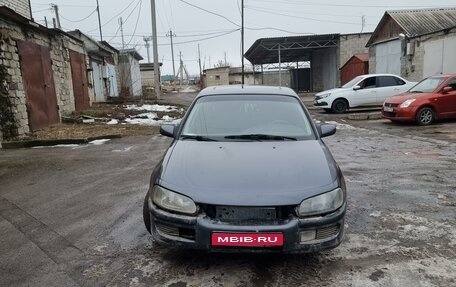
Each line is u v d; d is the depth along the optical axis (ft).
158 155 23.43
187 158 10.12
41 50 34.17
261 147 10.84
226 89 14.40
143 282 8.77
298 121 12.62
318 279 8.83
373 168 19.16
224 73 156.76
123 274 9.14
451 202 13.94
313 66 108.27
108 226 12.12
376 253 10.03
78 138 28.68
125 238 11.18
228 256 9.93
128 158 22.67
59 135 30.40
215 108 13.09
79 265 9.61
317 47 92.27
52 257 10.07
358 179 17.12
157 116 45.57
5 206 14.29
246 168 9.41
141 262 9.71
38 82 33.14
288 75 124.16
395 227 11.71
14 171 19.76
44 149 26.08
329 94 48.44
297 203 8.48
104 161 21.91
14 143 26.89
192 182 8.98
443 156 21.71
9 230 11.96
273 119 12.60
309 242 8.61
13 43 28.94
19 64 29.73
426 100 33.35
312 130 12.33
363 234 11.21
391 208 13.38
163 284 8.68
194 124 12.46
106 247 10.61
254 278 8.90
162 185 9.19
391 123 36.73
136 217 12.87
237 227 8.30
